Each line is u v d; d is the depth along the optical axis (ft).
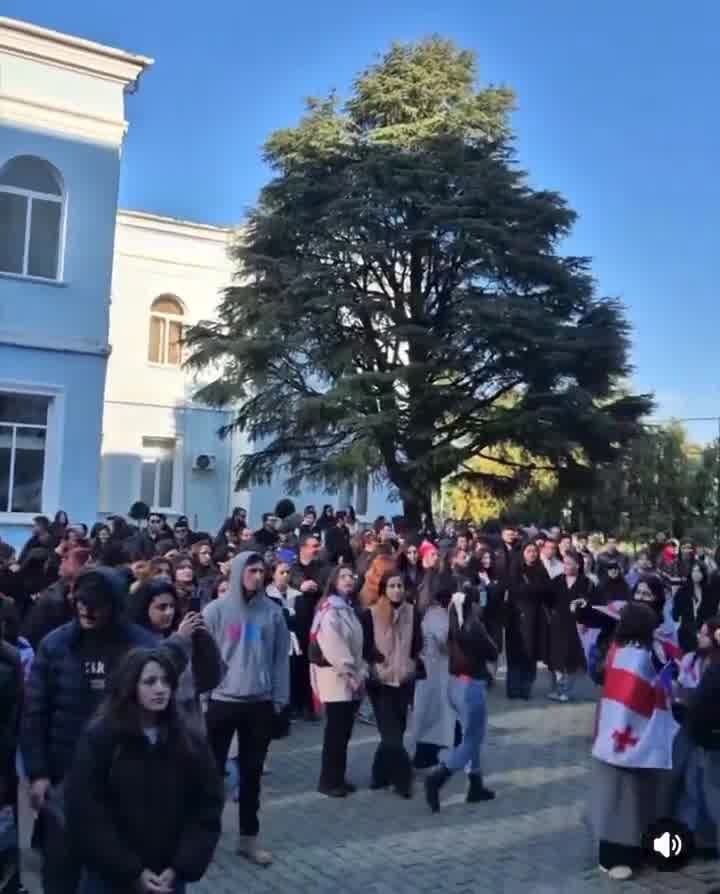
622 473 92.12
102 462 85.87
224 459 91.50
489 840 21.93
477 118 80.59
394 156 74.18
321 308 70.13
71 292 61.41
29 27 58.80
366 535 43.70
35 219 60.85
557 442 69.97
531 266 73.67
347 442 72.02
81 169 61.72
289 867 19.85
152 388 88.28
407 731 32.12
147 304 88.12
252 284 76.13
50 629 20.89
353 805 24.32
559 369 71.77
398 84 80.18
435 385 70.23
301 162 76.64
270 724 20.29
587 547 57.26
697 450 111.86
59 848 14.03
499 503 83.20
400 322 71.97
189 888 18.48
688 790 20.22
